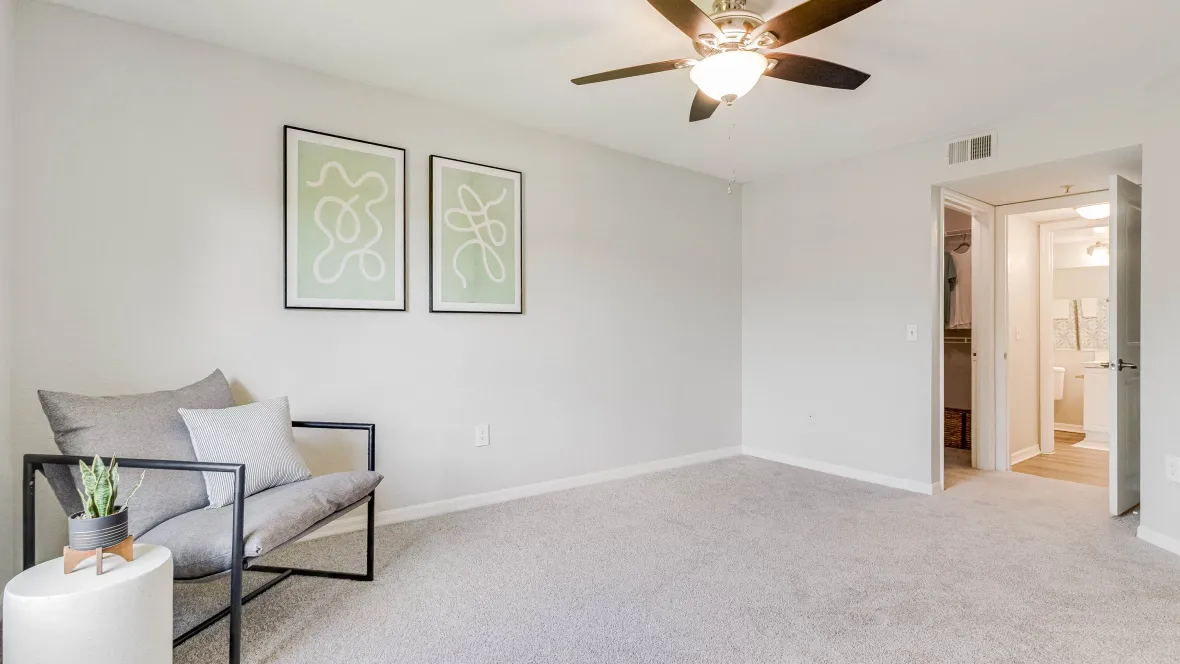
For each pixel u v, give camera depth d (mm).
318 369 2648
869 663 1642
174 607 1959
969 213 4027
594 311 3654
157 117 2281
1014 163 3096
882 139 3455
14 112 2014
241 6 2098
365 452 2783
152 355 2264
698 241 4254
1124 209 2982
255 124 2490
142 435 1796
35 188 2051
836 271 3912
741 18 1771
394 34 2293
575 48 2400
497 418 3223
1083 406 5320
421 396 2949
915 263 3492
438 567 2311
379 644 1740
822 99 2850
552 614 1926
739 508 3102
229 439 1942
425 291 2961
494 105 3029
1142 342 2668
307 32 2287
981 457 4090
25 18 2037
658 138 3514
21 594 1249
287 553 2445
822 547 2527
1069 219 4445
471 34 2285
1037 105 2920
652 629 1829
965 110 2996
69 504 1674
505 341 3258
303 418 2607
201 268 2369
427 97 2939
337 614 1922
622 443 3795
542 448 3412
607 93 2855
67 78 2111
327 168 2654
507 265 3248
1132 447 3092
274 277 2533
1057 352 5754
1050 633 1802
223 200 2418
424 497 2959
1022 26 2150
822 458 3980
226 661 1641
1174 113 2520
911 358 3502
